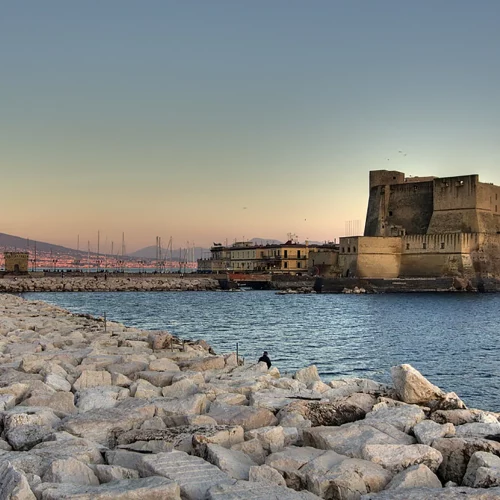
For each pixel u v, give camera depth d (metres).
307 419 12.12
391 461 9.42
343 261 133.38
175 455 9.09
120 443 10.48
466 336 54.53
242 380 16.84
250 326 62.62
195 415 11.75
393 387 14.48
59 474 8.36
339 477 8.70
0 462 8.39
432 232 132.25
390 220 142.25
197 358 20.78
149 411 12.29
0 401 13.12
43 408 12.36
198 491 8.00
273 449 10.45
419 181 149.38
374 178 147.38
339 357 40.59
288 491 7.89
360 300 106.56
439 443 10.02
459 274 122.50
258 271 158.50
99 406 13.44
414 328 61.28
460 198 129.00
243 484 8.07
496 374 34.19
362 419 12.00
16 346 22.92
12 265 142.12
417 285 123.38
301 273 157.50
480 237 124.75
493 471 8.59
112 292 133.62
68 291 134.25
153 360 19.97
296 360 39.16
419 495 7.61
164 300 108.00
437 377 33.22
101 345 24.94
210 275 148.50
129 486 7.84
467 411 12.18
